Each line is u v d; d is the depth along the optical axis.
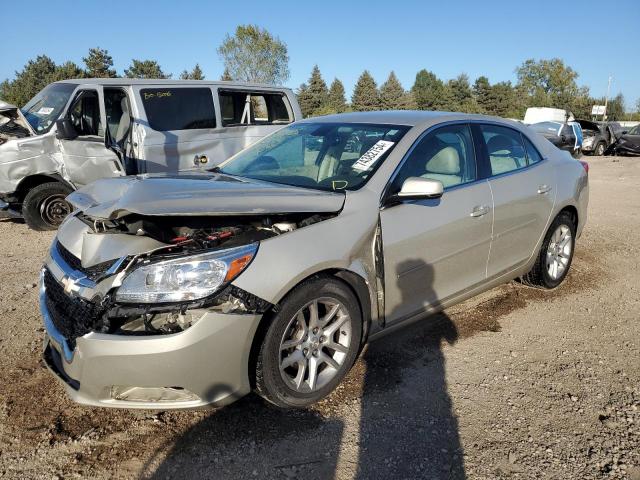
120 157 6.47
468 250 3.83
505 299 4.73
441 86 89.12
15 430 2.80
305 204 2.97
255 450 2.68
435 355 3.69
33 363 3.47
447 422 2.95
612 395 3.26
